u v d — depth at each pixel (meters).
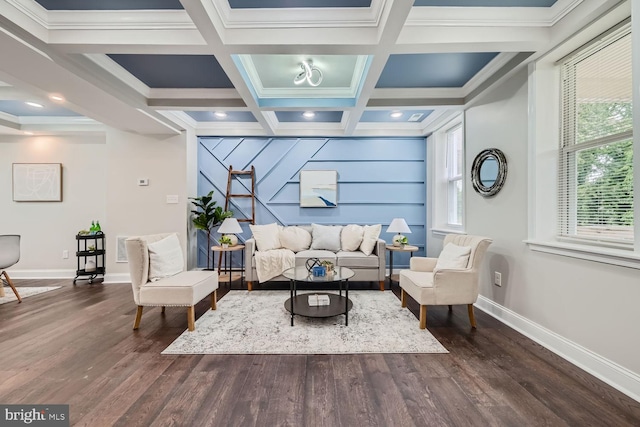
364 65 2.65
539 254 2.28
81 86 2.52
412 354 2.11
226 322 2.69
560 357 2.05
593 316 1.84
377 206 4.72
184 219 4.21
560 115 2.29
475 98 3.04
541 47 2.09
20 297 3.42
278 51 2.12
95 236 4.14
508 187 2.63
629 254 1.60
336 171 4.68
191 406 1.55
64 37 2.01
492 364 1.97
